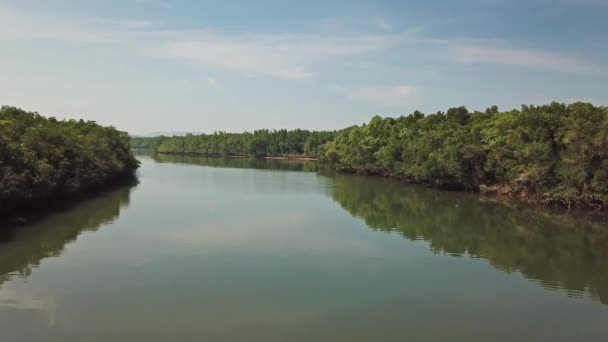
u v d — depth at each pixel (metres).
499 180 77.81
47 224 48.06
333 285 30.58
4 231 44.16
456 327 24.41
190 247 39.75
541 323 25.06
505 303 27.89
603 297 29.02
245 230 47.22
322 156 159.25
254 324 24.34
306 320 24.97
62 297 27.53
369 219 54.81
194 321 24.58
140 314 25.30
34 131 55.22
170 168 140.88
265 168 149.25
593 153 57.69
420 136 104.31
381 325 24.52
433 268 34.78
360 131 133.38
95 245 39.72
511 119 77.44
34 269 32.78
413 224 51.97
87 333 22.89
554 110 71.50
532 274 33.56
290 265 34.97
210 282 30.72
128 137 123.75
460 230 48.91
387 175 116.19
